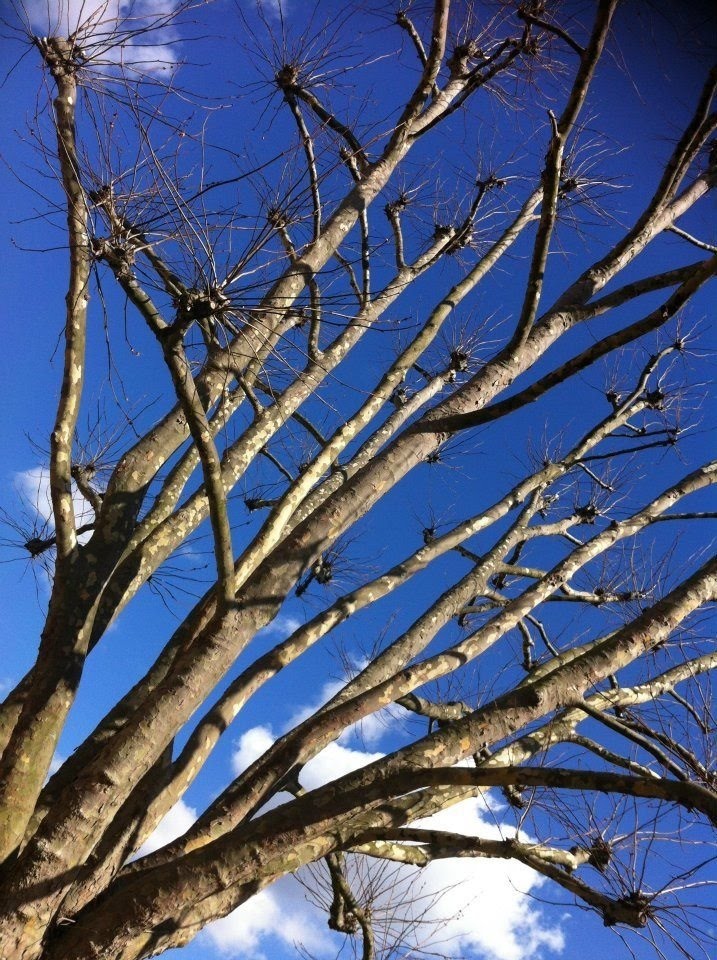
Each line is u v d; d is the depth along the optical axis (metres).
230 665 3.69
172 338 3.25
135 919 3.25
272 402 5.24
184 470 5.13
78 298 3.79
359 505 4.00
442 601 5.20
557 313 4.52
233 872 3.26
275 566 3.84
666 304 3.58
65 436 3.88
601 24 3.44
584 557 5.04
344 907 5.47
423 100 5.44
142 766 3.47
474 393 4.25
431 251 5.97
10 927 3.20
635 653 3.70
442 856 4.77
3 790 3.50
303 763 4.27
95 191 3.43
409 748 3.52
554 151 3.62
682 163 4.39
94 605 3.90
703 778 4.49
